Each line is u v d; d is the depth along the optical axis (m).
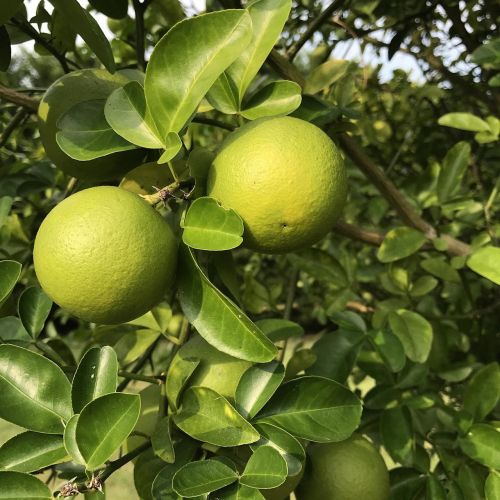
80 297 0.25
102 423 0.24
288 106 0.30
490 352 0.58
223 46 0.26
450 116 0.50
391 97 0.74
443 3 0.55
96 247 0.24
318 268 0.51
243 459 0.29
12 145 0.62
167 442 0.27
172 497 0.26
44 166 0.53
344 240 0.76
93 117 0.30
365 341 0.41
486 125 0.49
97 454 0.24
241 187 0.26
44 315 0.33
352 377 0.70
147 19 0.52
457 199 0.51
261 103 0.31
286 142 0.26
